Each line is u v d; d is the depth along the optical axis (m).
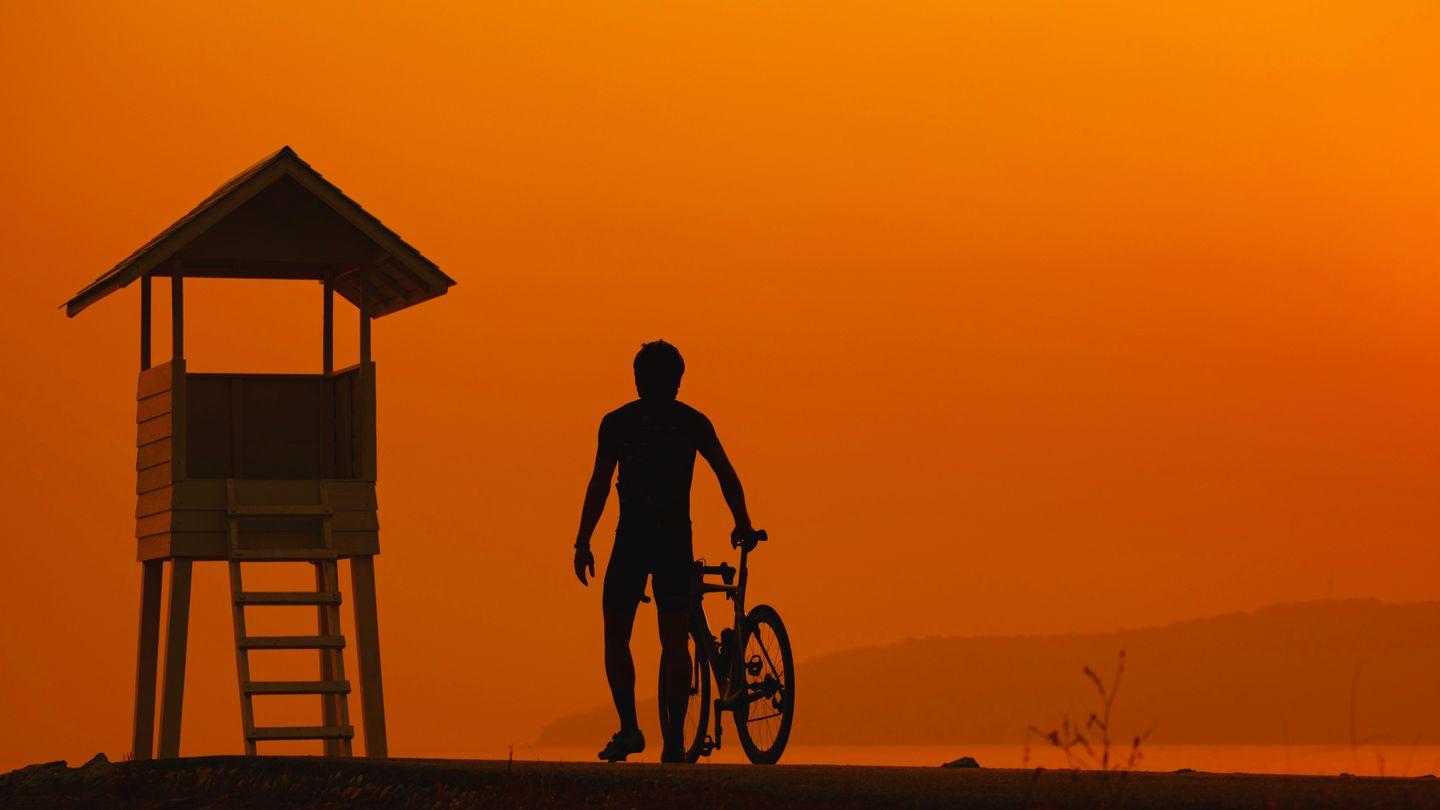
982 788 22.75
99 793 32.62
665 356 36.56
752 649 35.59
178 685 50.72
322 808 29.23
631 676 36.25
